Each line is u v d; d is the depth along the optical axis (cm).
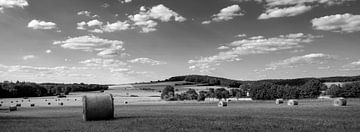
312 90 13675
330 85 14500
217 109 5372
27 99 14212
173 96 14112
